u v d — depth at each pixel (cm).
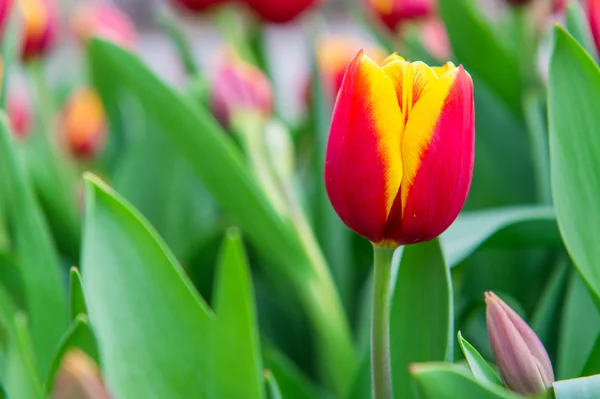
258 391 67
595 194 70
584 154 70
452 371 59
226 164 83
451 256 77
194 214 111
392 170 64
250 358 66
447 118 63
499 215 80
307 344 105
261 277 109
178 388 68
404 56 110
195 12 130
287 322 105
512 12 105
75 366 57
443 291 70
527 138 98
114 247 68
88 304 67
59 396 56
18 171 77
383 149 64
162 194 108
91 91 137
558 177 70
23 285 89
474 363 65
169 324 68
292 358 105
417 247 70
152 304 68
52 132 116
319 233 101
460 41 100
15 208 78
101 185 68
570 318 77
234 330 66
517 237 81
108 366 66
